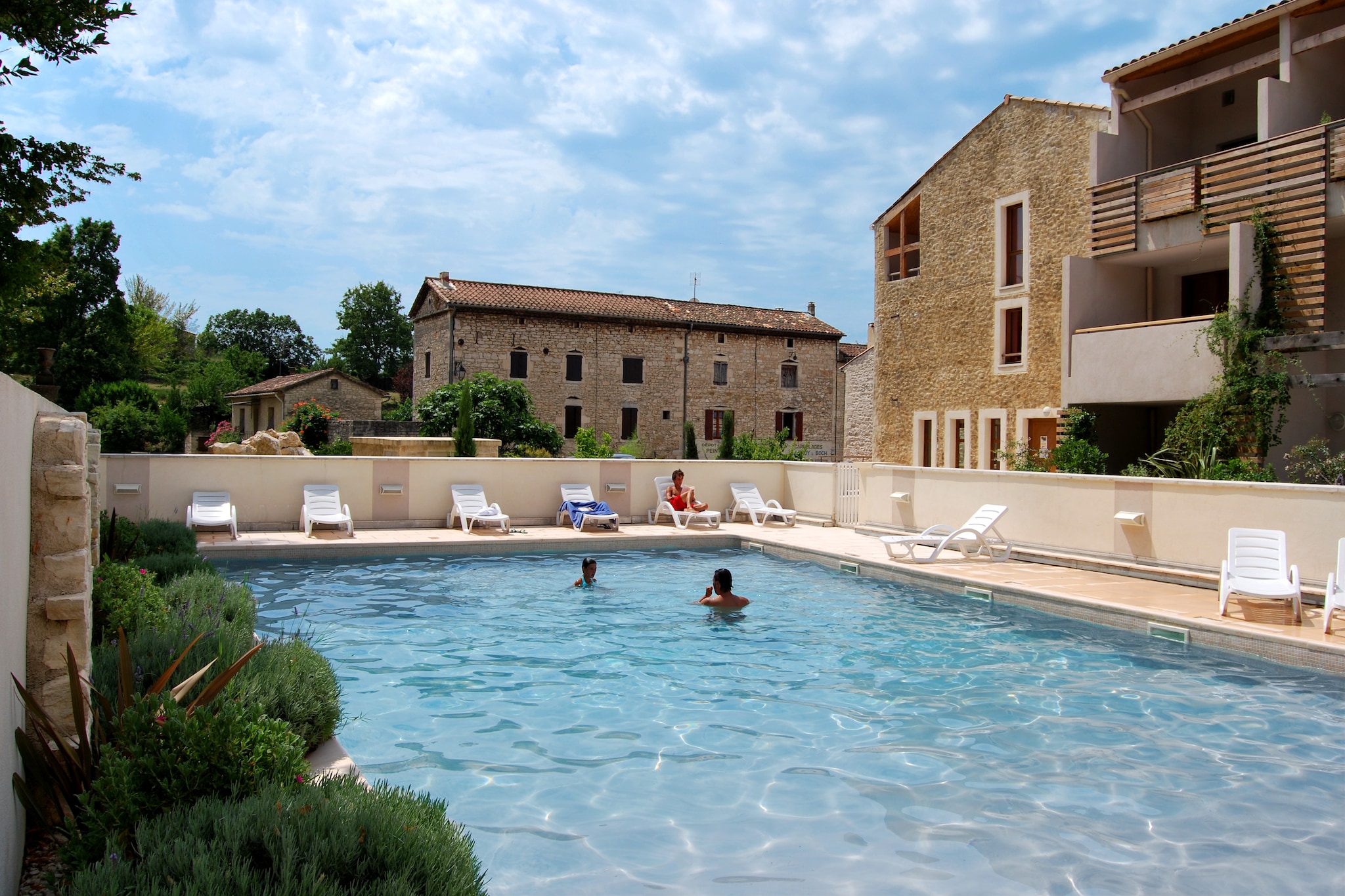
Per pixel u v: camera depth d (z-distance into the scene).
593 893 3.61
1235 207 15.23
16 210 7.00
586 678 7.00
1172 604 8.93
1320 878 3.87
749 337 38.91
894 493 14.62
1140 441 18.80
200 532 13.44
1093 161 17.98
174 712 3.43
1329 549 8.82
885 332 25.02
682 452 37.28
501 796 4.63
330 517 13.41
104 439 31.05
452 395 28.73
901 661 7.59
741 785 4.85
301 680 4.64
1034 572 11.04
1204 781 4.98
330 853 2.70
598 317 35.62
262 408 46.19
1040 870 3.91
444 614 9.22
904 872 3.87
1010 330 21.16
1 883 2.70
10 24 6.40
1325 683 6.90
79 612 3.83
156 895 2.44
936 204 23.11
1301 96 15.15
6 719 3.00
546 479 15.73
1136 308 18.64
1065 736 5.73
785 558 13.53
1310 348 13.61
